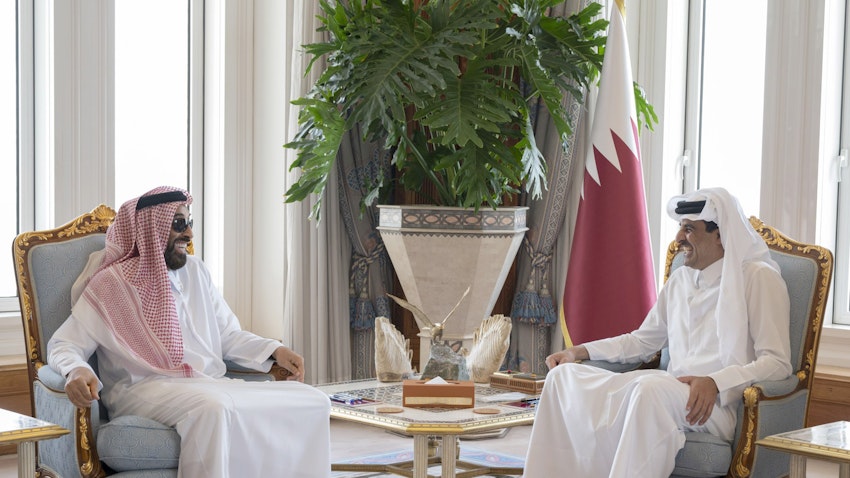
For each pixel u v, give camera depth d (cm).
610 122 458
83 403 285
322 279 518
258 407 306
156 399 308
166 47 552
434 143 482
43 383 311
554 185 514
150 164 546
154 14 546
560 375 331
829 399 452
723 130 536
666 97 535
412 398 335
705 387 306
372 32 449
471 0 454
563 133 466
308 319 523
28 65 483
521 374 376
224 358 357
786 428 313
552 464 328
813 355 328
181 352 332
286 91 536
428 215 466
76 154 483
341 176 528
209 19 558
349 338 533
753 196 526
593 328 454
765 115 482
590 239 457
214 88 557
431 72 431
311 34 514
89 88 488
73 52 480
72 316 324
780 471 318
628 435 298
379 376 386
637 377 316
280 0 543
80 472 285
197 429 293
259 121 560
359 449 465
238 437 301
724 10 536
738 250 329
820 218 482
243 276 564
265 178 557
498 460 442
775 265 338
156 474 289
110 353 328
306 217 520
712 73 541
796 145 474
